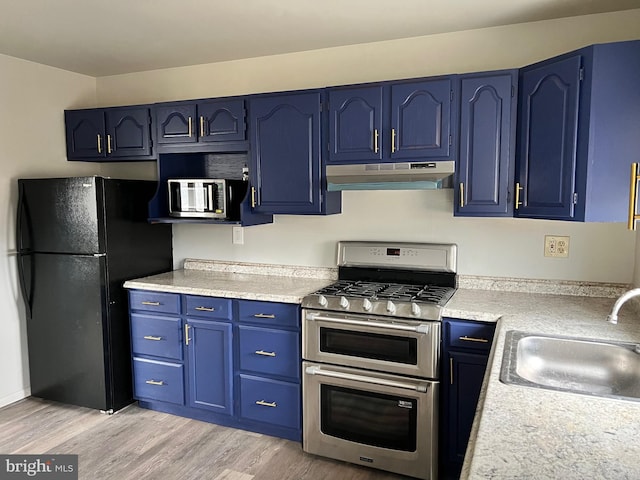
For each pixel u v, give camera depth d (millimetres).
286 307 2693
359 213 3084
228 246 3521
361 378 2455
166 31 2709
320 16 2486
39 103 3428
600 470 988
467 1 2291
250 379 2852
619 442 1103
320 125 2801
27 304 3262
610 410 1268
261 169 2982
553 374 1833
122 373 3219
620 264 2543
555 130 2184
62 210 3084
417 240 2951
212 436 2881
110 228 3088
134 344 3199
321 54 3096
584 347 1816
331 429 2584
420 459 2391
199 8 2354
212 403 2986
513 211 2457
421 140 2566
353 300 2480
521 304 2424
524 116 2355
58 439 2838
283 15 2465
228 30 2697
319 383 2578
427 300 2443
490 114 2436
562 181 2164
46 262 3178
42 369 3305
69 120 3561
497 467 1001
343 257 3070
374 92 2639
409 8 2379
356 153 2715
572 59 2076
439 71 2818
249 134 3000
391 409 2430
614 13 2443
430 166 2559
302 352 2645
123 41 2893
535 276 2715
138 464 2580
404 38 2871
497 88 2414
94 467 2549
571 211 2135
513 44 2648
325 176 2822
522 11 2432
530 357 1869
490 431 1156
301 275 3270
